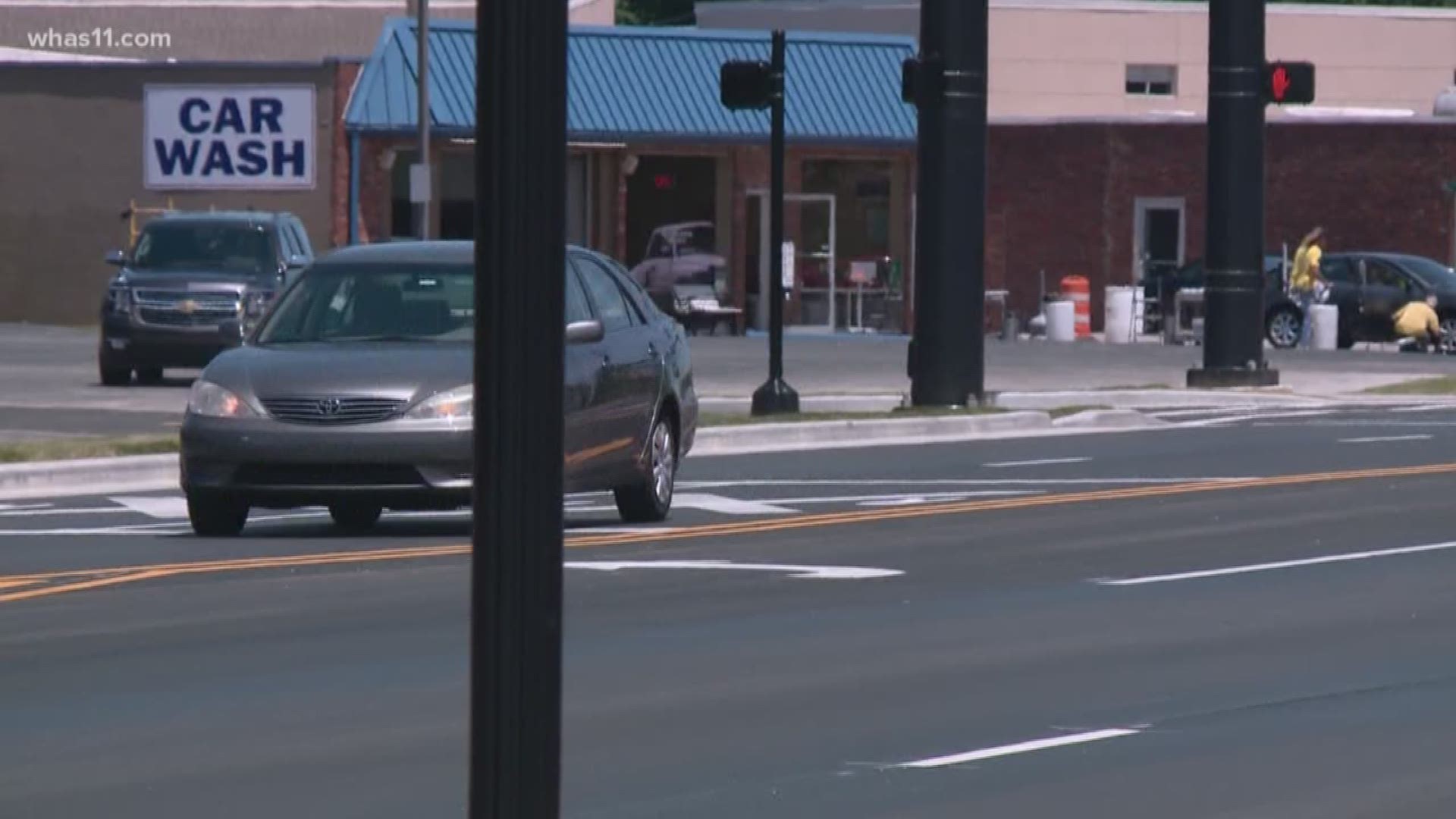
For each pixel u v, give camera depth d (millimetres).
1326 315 163625
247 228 118562
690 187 178250
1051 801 31531
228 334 112625
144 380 119250
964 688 39750
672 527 62094
